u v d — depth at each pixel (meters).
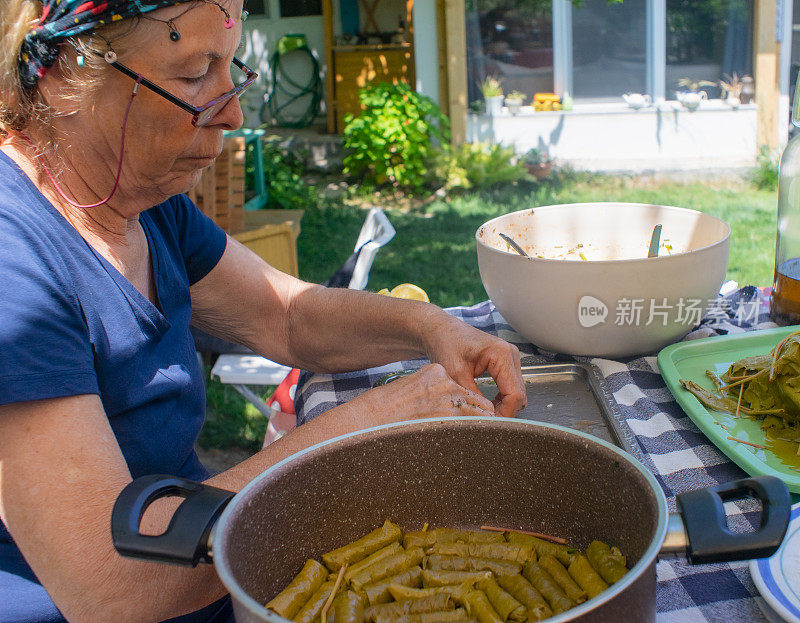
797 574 0.68
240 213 3.66
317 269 4.80
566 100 6.41
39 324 0.74
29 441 0.71
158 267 1.00
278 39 8.59
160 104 0.77
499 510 0.73
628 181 6.07
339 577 0.66
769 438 0.94
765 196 5.47
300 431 0.87
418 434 0.71
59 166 0.84
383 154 6.30
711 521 0.53
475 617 0.60
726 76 6.20
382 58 7.84
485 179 6.26
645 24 6.16
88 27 0.72
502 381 1.02
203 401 1.05
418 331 1.13
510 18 6.30
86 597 0.70
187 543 0.55
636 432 1.00
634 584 0.48
